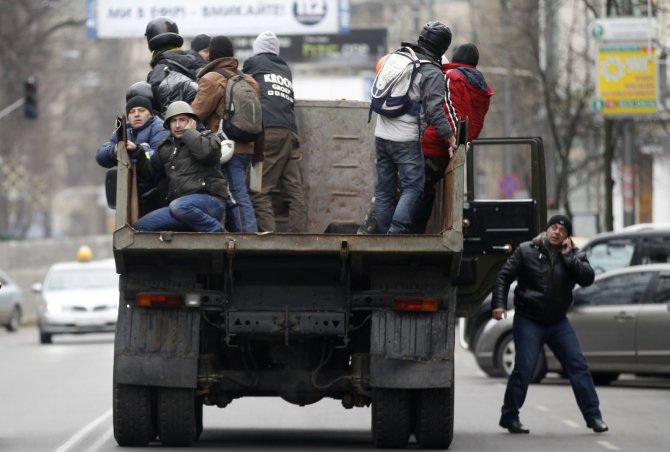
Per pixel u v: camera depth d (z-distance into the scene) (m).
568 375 43.84
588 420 43.72
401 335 35.62
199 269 35.69
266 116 40.69
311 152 43.56
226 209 38.41
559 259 43.12
